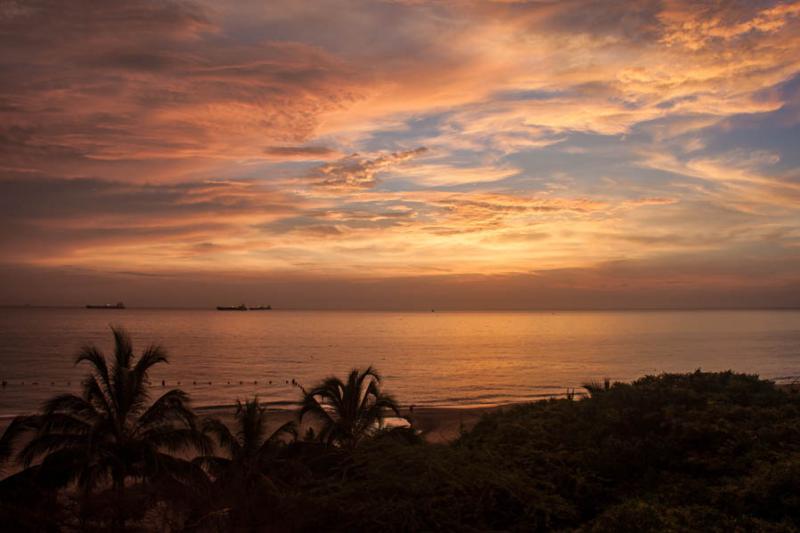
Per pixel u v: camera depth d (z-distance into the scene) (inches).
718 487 408.5
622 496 434.3
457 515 401.1
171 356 5423.2
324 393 956.6
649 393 580.7
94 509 498.0
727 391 612.1
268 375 3978.8
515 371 4212.6
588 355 5556.1
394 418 1957.4
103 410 807.7
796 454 416.5
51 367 4180.6
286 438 1379.2
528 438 551.8
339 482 445.1
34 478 668.7
